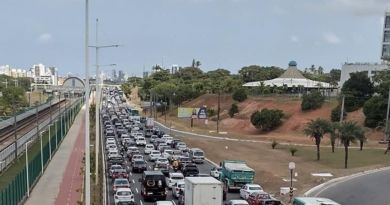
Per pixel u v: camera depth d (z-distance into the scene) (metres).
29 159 62.91
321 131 73.44
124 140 86.62
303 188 52.78
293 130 113.06
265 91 154.12
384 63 145.75
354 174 62.09
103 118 136.38
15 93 148.00
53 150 75.25
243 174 50.34
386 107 100.31
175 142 85.56
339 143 94.25
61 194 47.53
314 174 61.50
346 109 112.06
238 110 138.75
